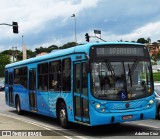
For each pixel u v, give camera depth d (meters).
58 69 15.20
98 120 12.25
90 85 12.38
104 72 12.55
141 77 12.98
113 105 12.39
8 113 22.91
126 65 12.83
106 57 12.66
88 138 12.11
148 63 13.25
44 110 17.00
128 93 12.60
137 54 13.12
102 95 12.35
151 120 16.53
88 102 12.45
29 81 19.14
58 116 15.44
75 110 13.62
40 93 17.41
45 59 16.72
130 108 12.58
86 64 12.47
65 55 14.48
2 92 60.44
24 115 21.23
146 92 12.91
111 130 13.86
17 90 21.55
